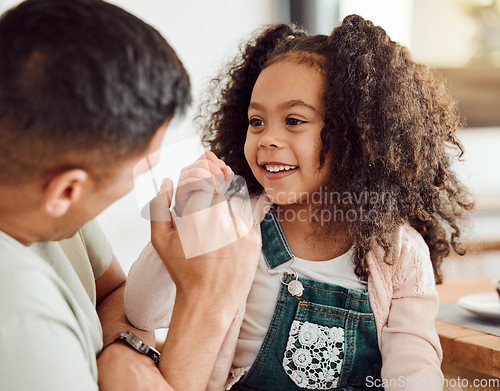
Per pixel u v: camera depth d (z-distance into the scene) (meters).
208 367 0.73
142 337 0.87
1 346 0.53
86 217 0.62
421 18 2.67
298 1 2.47
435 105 1.06
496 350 0.89
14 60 0.52
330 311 0.94
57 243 0.74
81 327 0.65
